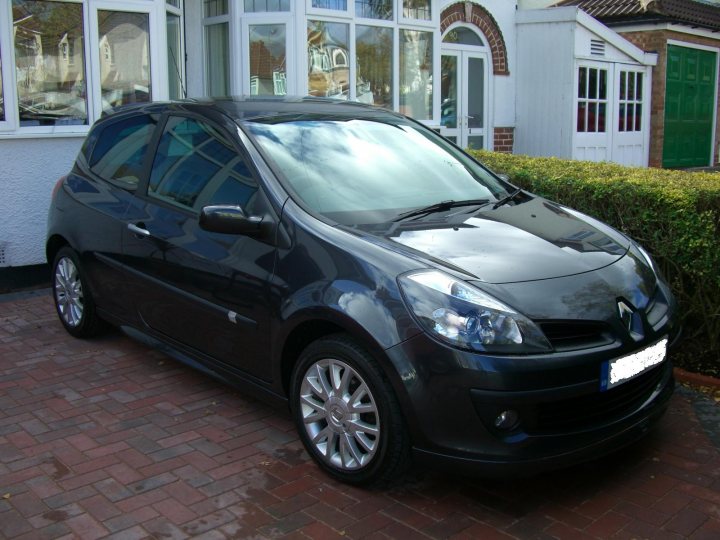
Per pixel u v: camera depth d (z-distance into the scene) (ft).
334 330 11.66
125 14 24.13
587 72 41.06
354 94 30.48
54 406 14.58
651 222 15.94
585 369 10.44
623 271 12.10
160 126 15.90
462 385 10.08
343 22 29.66
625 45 43.01
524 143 42.01
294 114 14.93
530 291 10.79
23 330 19.17
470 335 10.16
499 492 11.47
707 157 53.93
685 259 15.47
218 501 11.18
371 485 11.37
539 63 40.81
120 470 12.09
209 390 15.35
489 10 39.65
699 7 50.03
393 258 11.10
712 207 15.26
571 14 39.14
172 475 11.93
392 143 15.21
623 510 10.98
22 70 22.48
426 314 10.36
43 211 23.25
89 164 17.75
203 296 13.57
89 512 10.86
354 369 11.05
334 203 12.86
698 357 15.93
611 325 10.87
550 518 10.78
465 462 10.27
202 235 13.71
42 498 11.23
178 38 28.30
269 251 12.39
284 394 12.50
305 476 11.93
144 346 17.97
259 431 13.52
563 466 10.54
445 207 13.55
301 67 28.30
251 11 28.48
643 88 46.29
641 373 11.25
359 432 11.19
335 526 10.55
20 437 13.26
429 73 33.78
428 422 10.32
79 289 17.94
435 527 10.54
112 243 15.94
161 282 14.58
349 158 14.17
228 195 13.51
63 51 23.15
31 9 22.36
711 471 12.10
